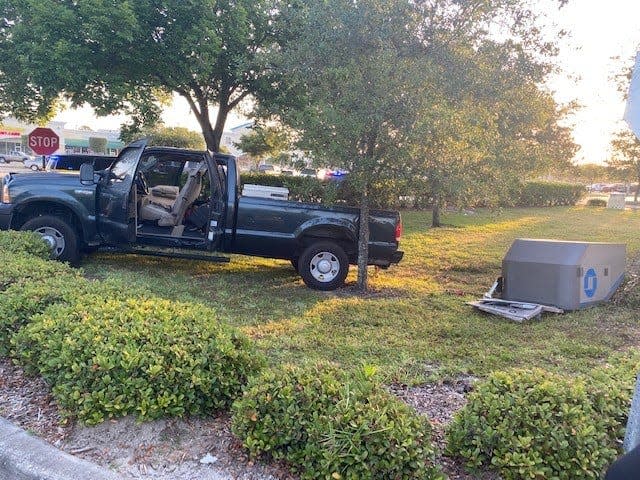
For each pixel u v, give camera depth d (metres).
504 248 12.21
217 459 2.82
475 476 2.67
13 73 13.23
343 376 3.06
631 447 2.44
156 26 12.69
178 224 7.96
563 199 31.28
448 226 16.53
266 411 2.79
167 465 2.77
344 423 2.57
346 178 7.08
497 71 6.68
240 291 7.13
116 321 3.62
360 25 6.46
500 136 7.03
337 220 7.69
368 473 2.44
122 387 3.03
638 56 2.29
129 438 2.96
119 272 7.66
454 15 6.66
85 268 7.86
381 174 6.89
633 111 2.30
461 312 6.46
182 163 8.55
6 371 3.82
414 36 6.65
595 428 2.63
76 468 2.67
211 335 3.51
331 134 6.67
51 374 3.26
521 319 6.08
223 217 7.63
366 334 5.35
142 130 16.30
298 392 2.82
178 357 3.18
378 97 6.42
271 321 5.68
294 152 7.31
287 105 12.59
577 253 6.60
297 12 7.64
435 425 3.31
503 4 6.64
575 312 6.53
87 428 3.03
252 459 2.77
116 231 7.53
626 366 3.73
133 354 3.11
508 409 2.74
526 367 4.57
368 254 7.75
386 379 4.15
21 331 3.64
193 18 12.66
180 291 6.82
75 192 7.56
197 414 3.16
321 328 5.50
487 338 5.43
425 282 8.59
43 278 4.89
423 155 6.65
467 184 6.61
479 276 9.25
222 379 3.22
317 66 6.94
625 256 7.33
